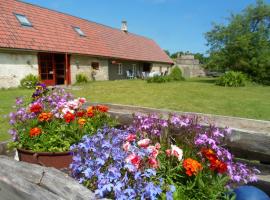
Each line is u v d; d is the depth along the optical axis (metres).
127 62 27.69
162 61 34.16
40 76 17.06
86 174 1.89
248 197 2.13
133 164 1.83
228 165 2.15
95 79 22.19
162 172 2.07
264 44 23.30
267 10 24.66
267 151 2.52
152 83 20.97
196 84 20.55
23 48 15.33
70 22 22.08
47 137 3.06
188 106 9.78
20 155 3.08
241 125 3.20
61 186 1.83
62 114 3.33
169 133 2.45
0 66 14.44
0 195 2.21
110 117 3.51
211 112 8.69
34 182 1.98
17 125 3.22
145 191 1.75
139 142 2.14
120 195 1.71
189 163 1.94
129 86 17.52
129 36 31.89
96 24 26.41
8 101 9.63
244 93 14.59
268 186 2.53
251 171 2.46
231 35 24.69
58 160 2.97
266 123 3.08
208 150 2.14
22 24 16.73
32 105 3.49
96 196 1.72
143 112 3.93
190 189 1.99
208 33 25.69
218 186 2.02
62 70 19.09
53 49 17.47
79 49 20.06
